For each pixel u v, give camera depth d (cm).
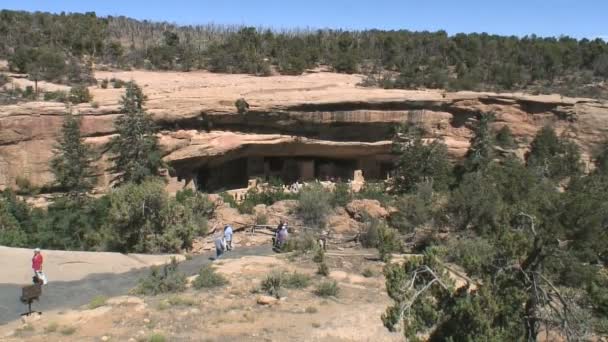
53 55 4881
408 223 3044
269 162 4897
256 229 3123
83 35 6322
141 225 2777
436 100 4578
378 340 1573
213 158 4216
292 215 3259
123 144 3694
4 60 5381
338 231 3141
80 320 1622
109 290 1984
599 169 4431
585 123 4725
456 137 4738
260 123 4269
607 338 1336
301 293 1959
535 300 1244
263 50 6900
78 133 3459
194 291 1934
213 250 2806
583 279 1551
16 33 6191
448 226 3034
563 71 6500
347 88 4766
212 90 4262
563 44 7831
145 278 2089
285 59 6281
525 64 6800
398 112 4503
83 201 3450
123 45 7106
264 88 4444
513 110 4791
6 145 3506
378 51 7300
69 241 2984
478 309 1122
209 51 6394
